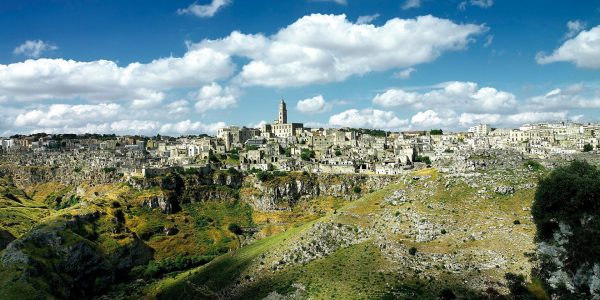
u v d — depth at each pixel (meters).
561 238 156.00
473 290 170.38
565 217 155.25
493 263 182.00
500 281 170.88
